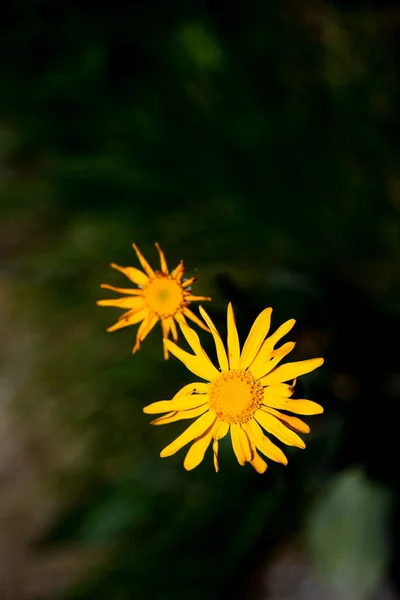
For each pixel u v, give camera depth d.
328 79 0.68
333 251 0.68
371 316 0.65
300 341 0.62
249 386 0.53
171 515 0.68
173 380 0.67
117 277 0.70
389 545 0.63
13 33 0.70
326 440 0.60
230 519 0.66
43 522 0.80
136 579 0.67
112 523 0.68
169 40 0.69
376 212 0.68
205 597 0.66
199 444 0.54
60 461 0.76
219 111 0.69
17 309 0.80
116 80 0.70
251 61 0.68
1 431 0.83
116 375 0.68
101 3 0.69
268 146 0.68
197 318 0.56
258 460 0.53
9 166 0.76
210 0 0.69
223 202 0.69
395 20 0.67
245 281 0.64
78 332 0.74
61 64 0.69
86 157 0.69
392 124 0.67
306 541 0.67
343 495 0.63
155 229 0.69
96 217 0.70
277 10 0.69
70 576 0.78
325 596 0.68
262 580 0.69
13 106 0.71
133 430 0.69
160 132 0.69
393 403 0.61
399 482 0.62
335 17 0.68
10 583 0.80
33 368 0.79
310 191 0.69
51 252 0.73
